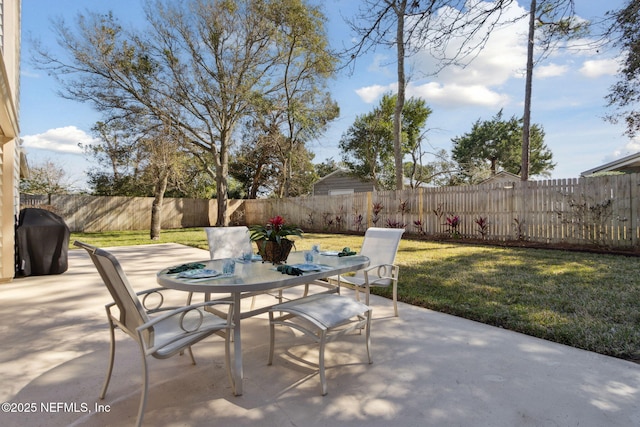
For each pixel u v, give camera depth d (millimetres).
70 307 3783
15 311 3631
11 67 4680
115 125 12188
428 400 1922
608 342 2557
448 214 9656
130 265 6285
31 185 18719
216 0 12055
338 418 1774
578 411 1785
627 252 6371
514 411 1799
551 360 2373
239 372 2021
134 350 2652
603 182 6949
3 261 4906
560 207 7547
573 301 3508
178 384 2145
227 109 13602
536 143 27266
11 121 4211
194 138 14062
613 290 3891
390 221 11195
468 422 1717
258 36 13000
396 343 2730
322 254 3521
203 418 1789
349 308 2355
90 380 2191
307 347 2715
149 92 12078
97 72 11570
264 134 16062
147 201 15516
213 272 2443
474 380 2129
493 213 8703
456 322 3191
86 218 13930
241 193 22156
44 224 5477
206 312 2387
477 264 5688
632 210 6582
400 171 11195
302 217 14781
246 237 4152
